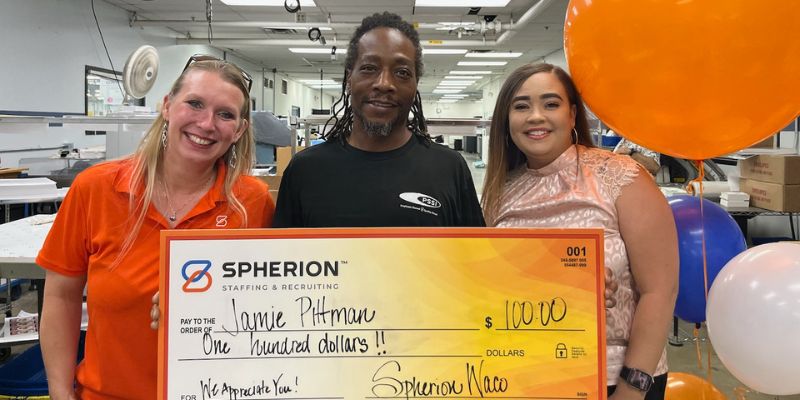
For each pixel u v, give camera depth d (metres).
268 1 6.27
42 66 5.39
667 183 3.75
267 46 8.91
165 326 0.82
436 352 0.83
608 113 1.05
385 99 1.07
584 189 1.07
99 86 6.43
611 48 0.95
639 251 1.02
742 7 0.83
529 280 0.83
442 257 0.83
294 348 0.83
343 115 1.20
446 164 1.17
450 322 0.83
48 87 5.49
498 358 0.83
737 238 1.35
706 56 0.87
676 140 1.03
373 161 1.13
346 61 1.16
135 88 3.02
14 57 5.01
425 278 0.84
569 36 1.06
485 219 1.26
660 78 0.92
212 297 0.82
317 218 1.10
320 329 0.83
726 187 3.34
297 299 0.83
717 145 1.02
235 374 0.82
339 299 0.83
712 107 0.93
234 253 0.82
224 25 7.09
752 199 3.13
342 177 1.12
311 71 13.99
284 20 7.39
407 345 0.83
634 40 0.92
